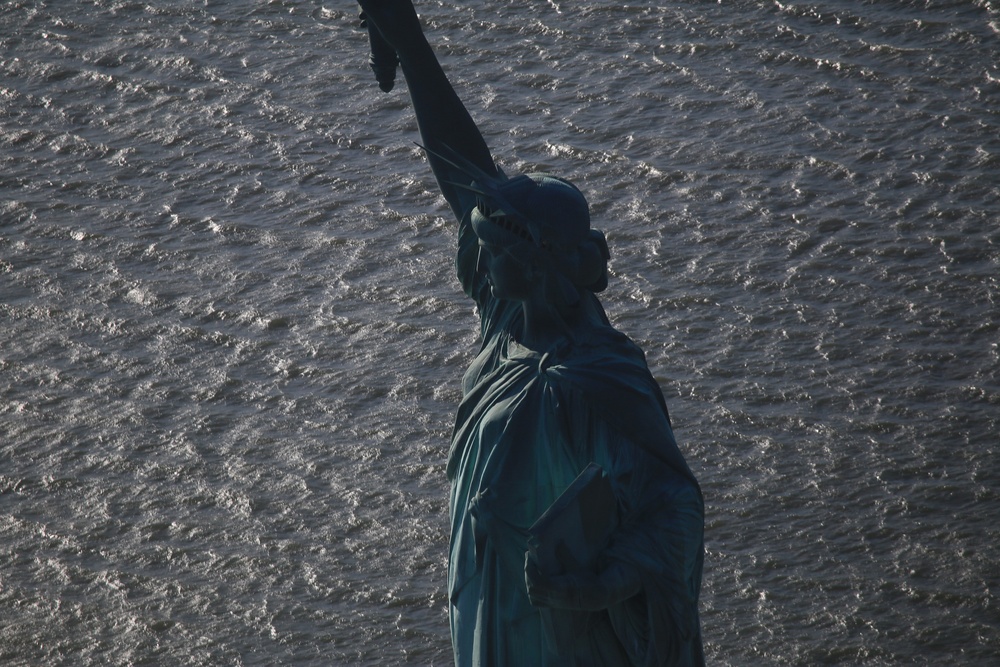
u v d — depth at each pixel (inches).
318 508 3462.1
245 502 3503.9
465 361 4013.3
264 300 4389.8
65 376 4094.5
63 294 4500.5
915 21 5708.7
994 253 4315.9
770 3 5925.2
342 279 4468.5
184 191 5039.4
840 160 4879.4
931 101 5187.0
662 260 4414.4
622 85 5452.8
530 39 5816.9
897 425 3575.3
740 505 3329.2
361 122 5369.1
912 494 3312.0
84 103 5654.5
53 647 3058.6
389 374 3986.2
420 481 3531.0
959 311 4050.2
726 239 4493.1
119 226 4857.3
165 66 5846.5
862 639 2883.9
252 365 4084.6
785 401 3710.6
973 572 3041.3
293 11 6200.8
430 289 4379.9
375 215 4800.7
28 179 5182.1
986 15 5713.6
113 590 3230.8
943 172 4753.9
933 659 2815.0
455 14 6033.5
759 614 2984.7
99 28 6166.3
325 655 2962.6
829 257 4360.2
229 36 6028.5
